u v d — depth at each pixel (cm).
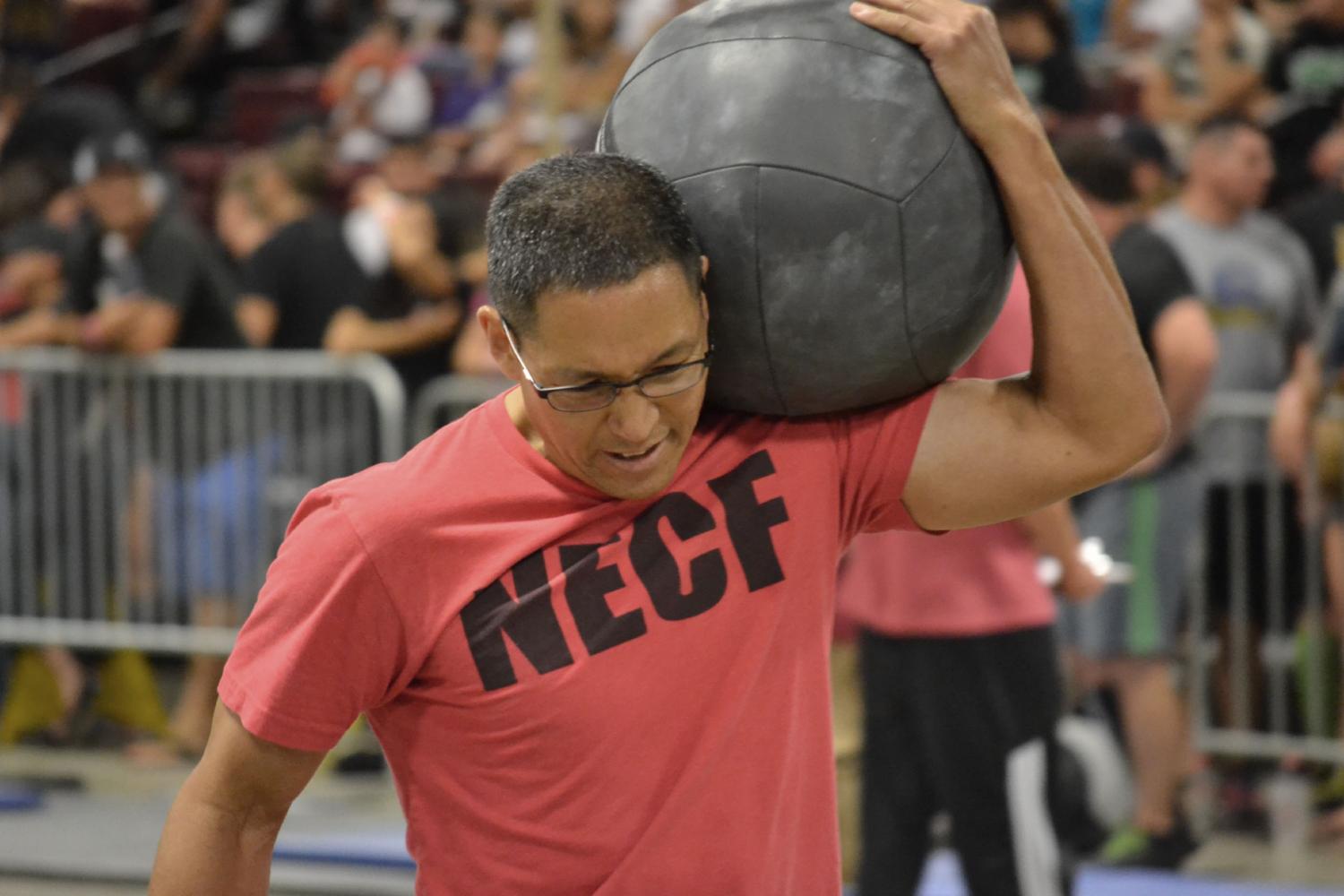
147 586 826
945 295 251
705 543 259
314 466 799
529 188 238
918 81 248
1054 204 255
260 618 257
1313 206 773
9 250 913
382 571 252
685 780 255
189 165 1231
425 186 914
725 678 258
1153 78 936
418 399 847
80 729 909
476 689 254
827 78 246
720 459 264
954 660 502
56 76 1395
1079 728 528
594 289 231
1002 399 271
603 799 254
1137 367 264
